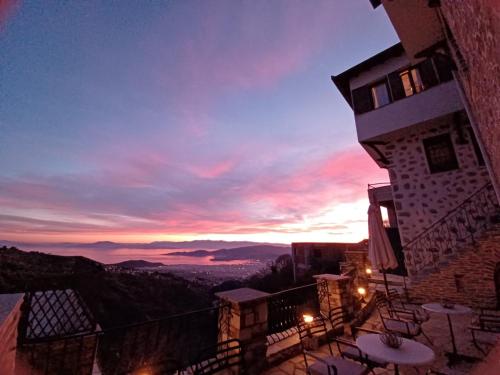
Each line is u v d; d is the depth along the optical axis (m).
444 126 8.59
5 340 1.98
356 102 10.27
